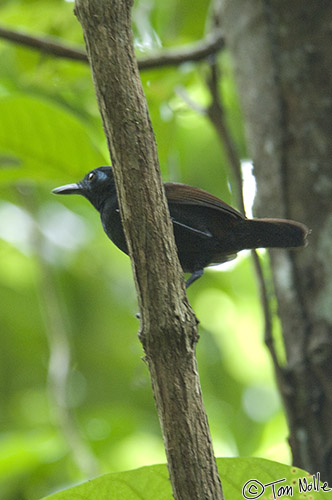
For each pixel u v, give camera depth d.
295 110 8.64
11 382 16.38
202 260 8.37
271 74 8.86
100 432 14.49
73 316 16.58
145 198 4.89
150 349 4.79
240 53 9.34
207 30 13.12
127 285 16.84
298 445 7.55
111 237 8.48
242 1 9.39
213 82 10.48
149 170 4.91
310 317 7.89
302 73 8.71
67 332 15.66
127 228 4.92
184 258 8.35
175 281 4.87
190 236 8.12
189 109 13.96
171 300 4.82
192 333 4.80
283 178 8.49
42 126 9.35
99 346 16.53
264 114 8.85
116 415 14.95
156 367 4.79
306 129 8.52
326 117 8.51
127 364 16.48
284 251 8.25
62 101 14.31
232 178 9.91
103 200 9.15
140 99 4.93
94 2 4.85
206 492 4.57
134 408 16.06
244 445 15.43
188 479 4.60
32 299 16.59
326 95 8.59
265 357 16.81
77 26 13.77
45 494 11.52
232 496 5.23
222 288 16.91
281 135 8.62
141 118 4.91
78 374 16.25
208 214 8.09
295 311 8.00
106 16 4.87
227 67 14.09
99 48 4.88
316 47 8.74
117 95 4.88
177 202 8.03
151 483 5.12
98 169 9.26
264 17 9.06
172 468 4.66
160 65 10.99
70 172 9.69
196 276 8.38
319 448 7.44
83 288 16.64
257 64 9.06
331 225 8.11
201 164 14.66
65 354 12.70
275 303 8.63
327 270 7.95
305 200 8.33
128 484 5.14
